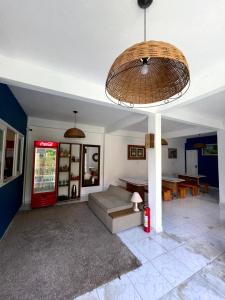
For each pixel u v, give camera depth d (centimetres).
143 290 154
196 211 383
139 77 103
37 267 185
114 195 389
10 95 262
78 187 509
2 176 234
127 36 140
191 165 806
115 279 168
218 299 145
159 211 280
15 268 183
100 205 323
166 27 129
